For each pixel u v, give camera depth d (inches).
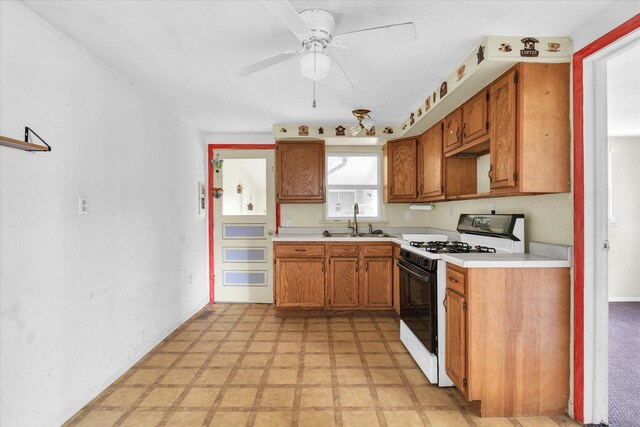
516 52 76.6
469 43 80.4
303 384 89.7
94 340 84.2
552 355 76.7
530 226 90.4
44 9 66.1
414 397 83.7
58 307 72.9
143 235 108.6
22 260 64.5
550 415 76.9
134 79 100.7
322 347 114.0
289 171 156.0
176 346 115.0
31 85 67.2
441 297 89.4
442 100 102.8
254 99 118.6
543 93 77.1
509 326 75.9
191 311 148.2
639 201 162.4
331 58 69.7
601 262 73.6
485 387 75.7
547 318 76.5
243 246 171.5
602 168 73.8
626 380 90.4
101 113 88.4
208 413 76.9
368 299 147.3
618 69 96.0
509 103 80.2
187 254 144.9
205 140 168.6
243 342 118.4
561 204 79.6
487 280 75.6
